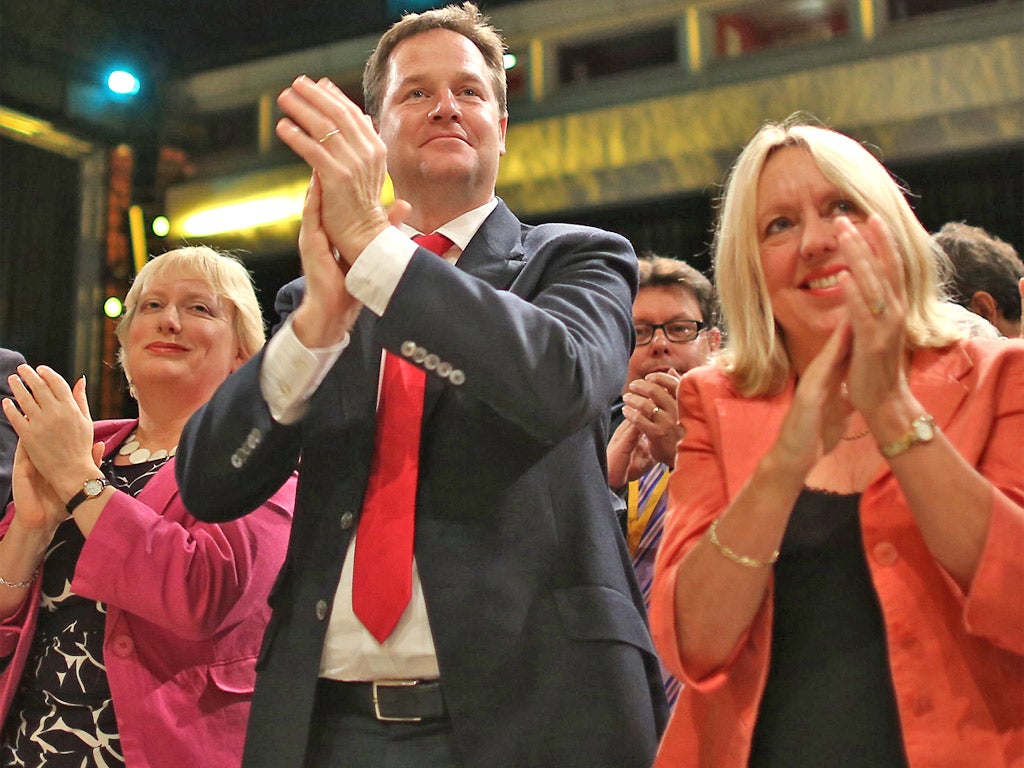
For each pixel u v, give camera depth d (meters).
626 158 6.04
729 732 1.17
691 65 5.97
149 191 7.19
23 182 7.18
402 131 1.58
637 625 1.38
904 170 5.50
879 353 1.09
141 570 1.69
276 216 6.91
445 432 1.39
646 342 2.51
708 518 1.23
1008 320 2.20
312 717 1.33
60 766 1.72
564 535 1.38
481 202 1.60
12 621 1.81
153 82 7.20
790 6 5.80
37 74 6.73
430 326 1.27
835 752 1.13
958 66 5.23
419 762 1.30
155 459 1.95
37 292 7.12
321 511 1.42
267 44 6.97
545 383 1.28
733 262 1.32
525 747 1.28
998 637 1.07
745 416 1.27
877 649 1.15
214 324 2.01
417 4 6.36
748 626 1.16
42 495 1.80
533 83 6.41
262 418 1.39
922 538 1.15
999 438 1.16
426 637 1.32
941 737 1.08
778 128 1.35
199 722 1.72
